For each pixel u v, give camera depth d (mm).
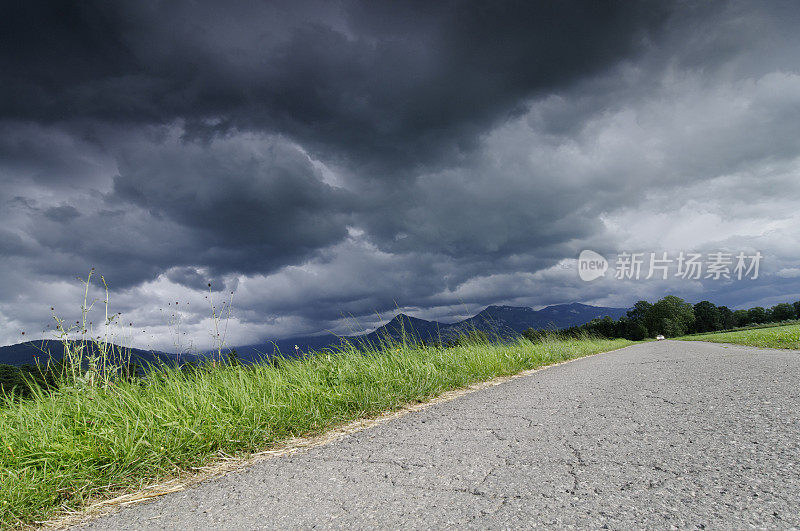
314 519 1650
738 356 6199
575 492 1634
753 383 3453
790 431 2098
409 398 4344
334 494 1894
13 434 2674
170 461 2543
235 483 2223
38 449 2512
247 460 2680
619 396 3475
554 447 2232
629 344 29000
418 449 2461
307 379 4258
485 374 6062
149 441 2678
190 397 3328
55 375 3484
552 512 1482
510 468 1983
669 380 4082
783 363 4629
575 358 10617
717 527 1278
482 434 2656
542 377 5637
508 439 2480
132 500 2154
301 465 2404
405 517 1570
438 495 1750
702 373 4367
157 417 2959
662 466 1809
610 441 2232
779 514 1319
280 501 1884
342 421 3553
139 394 3480
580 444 2234
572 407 3211
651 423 2510
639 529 1307
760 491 1485
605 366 6465
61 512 2072
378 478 2037
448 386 5117
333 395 3924
